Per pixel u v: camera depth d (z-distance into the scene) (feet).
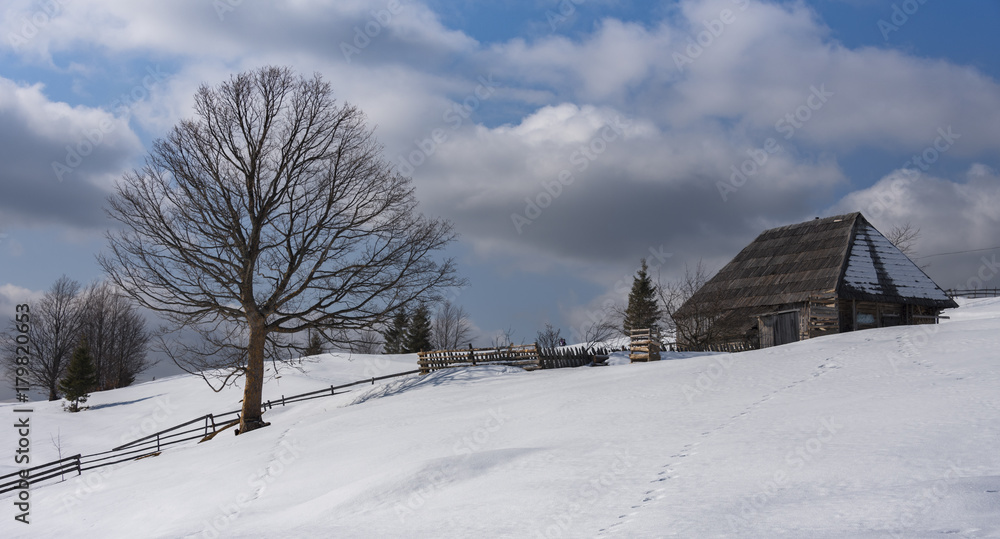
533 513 30.45
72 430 138.31
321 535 32.55
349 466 51.26
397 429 64.80
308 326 106.52
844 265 124.06
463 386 94.58
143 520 49.62
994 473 26.61
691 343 134.41
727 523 24.61
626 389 66.13
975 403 39.11
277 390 149.59
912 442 32.73
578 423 52.85
